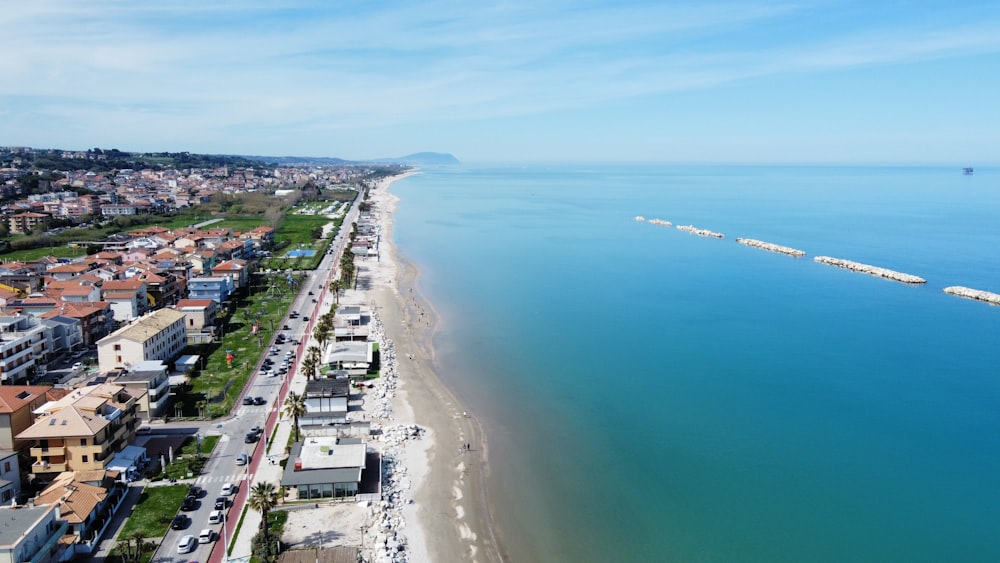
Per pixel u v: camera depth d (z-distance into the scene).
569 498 88.88
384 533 77.62
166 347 132.62
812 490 90.69
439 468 95.56
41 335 128.38
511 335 161.25
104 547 72.62
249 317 171.12
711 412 115.81
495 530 81.31
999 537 80.12
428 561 74.56
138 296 166.50
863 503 87.31
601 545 78.88
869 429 108.62
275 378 126.06
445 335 160.62
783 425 110.50
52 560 67.44
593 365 139.62
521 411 116.31
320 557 71.25
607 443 104.50
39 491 82.31
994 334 162.38
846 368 137.62
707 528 82.19
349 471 87.50
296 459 90.75
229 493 84.19
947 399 121.00
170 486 85.81
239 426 104.62
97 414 88.56
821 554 77.00
